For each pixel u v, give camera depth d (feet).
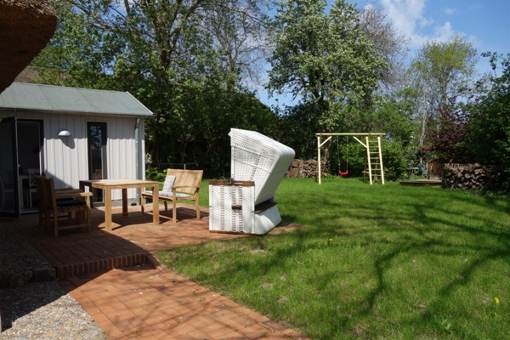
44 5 8.96
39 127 29.60
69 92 33.17
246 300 12.41
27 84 32.27
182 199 24.94
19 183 28.71
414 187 44.16
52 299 12.78
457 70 104.99
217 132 63.00
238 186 21.01
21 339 10.00
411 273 14.40
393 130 67.46
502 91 38.14
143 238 20.06
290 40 65.87
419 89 102.68
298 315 11.19
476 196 34.42
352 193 38.47
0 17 8.64
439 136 46.01
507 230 21.21
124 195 26.43
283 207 29.84
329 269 14.92
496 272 14.44
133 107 34.01
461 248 17.58
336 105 65.00
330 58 62.95
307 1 64.75
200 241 19.43
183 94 55.88
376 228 21.90
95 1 50.67
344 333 10.03
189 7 57.26
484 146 38.70
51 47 53.78
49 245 18.48
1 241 19.36
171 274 15.24
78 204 21.61
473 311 11.27
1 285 13.84
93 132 32.22
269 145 20.62
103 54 52.26
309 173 63.16
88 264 15.61
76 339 10.03
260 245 18.52
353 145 63.00
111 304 12.35
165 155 61.57
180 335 10.22
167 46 55.77
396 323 10.53
